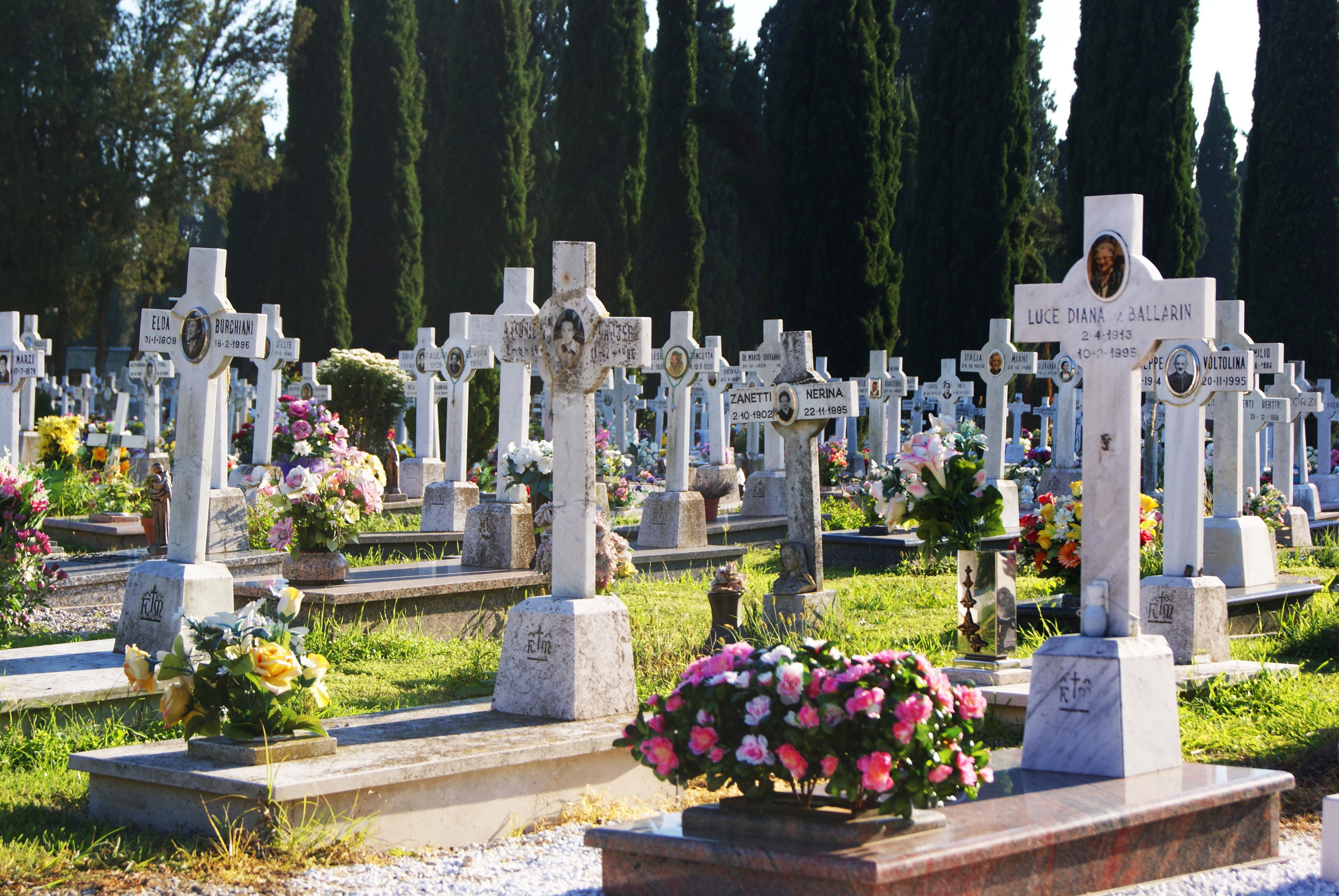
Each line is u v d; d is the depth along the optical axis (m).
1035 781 5.25
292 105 37.47
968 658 7.67
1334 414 23.36
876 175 28.67
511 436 12.01
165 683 6.15
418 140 40.12
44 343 24.09
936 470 7.80
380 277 39.31
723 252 45.12
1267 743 6.98
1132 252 5.70
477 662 9.08
